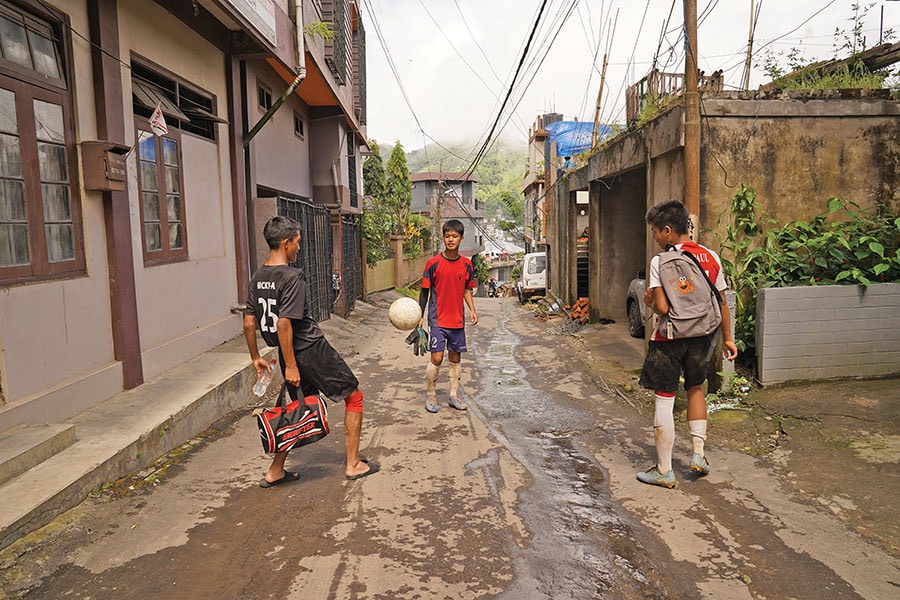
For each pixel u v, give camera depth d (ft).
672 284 13.78
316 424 13.48
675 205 14.34
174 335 22.06
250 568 10.45
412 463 15.76
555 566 10.67
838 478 14.34
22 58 14.70
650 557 11.05
